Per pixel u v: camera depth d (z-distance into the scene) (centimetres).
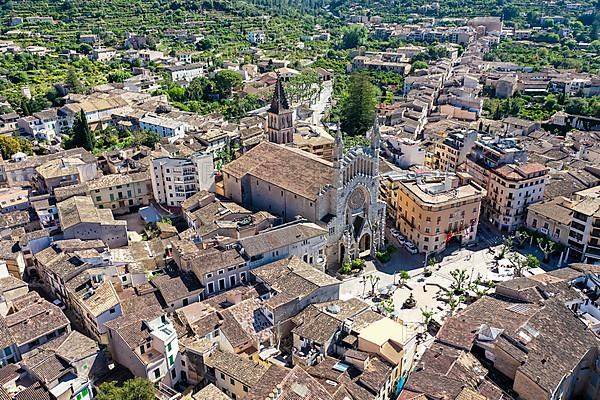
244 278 12738
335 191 13838
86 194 16238
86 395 9212
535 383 8825
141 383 8912
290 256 13225
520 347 9600
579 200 16162
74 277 12188
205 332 10588
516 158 17450
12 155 19812
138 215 17475
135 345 9781
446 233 15588
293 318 11406
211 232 13762
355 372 9700
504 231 17038
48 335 10444
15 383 9281
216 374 9919
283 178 14812
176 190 16825
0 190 16750
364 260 15125
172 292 11719
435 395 8600
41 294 13100
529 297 11194
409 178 16788
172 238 14500
